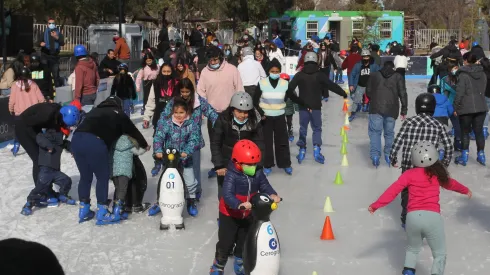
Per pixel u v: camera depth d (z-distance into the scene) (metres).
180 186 7.88
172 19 43.72
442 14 56.47
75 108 8.76
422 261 6.84
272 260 5.35
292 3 45.75
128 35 27.83
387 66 11.13
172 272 6.61
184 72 11.08
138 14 38.84
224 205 5.92
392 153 7.88
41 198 9.02
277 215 8.54
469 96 11.20
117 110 8.11
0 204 9.19
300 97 11.54
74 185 10.36
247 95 7.25
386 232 7.85
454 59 12.72
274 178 10.65
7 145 13.74
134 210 8.66
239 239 6.07
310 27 44.53
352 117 17.52
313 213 8.64
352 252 7.14
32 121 8.65
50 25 20.62
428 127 7.71
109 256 7.07
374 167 11.52
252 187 5.77
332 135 15.10
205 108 8.34
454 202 9.19
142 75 16.44
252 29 42.06
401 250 7.21
